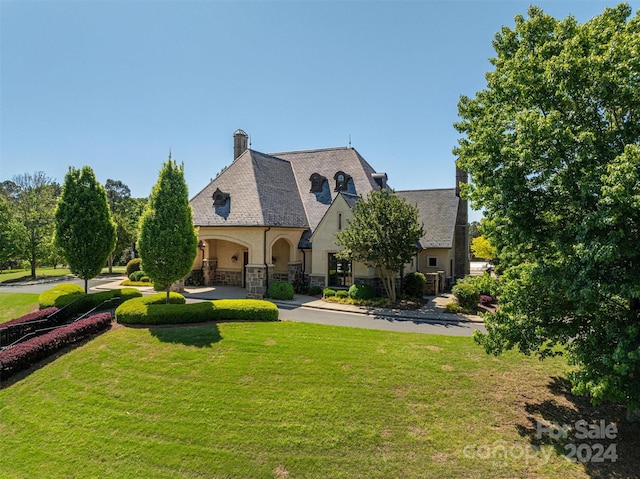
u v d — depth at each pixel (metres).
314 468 6.97
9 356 10.78
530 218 7.14
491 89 9.72
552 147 6.53
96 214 18.69
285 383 9.86
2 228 35.78
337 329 14.36
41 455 7.66
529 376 10.13
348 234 20.31
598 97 6.43
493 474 6.61
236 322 14.78
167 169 15.70
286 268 26.08
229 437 7.88
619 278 5.84
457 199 31.73
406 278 23.42
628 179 5.14
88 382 10.29
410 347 12.27
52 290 20.39
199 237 24.45
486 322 8.74
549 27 8.11
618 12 7.18
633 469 6.60
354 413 8.52
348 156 29.62
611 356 5.99
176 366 10.91
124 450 7.67
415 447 7.39
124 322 14.52
